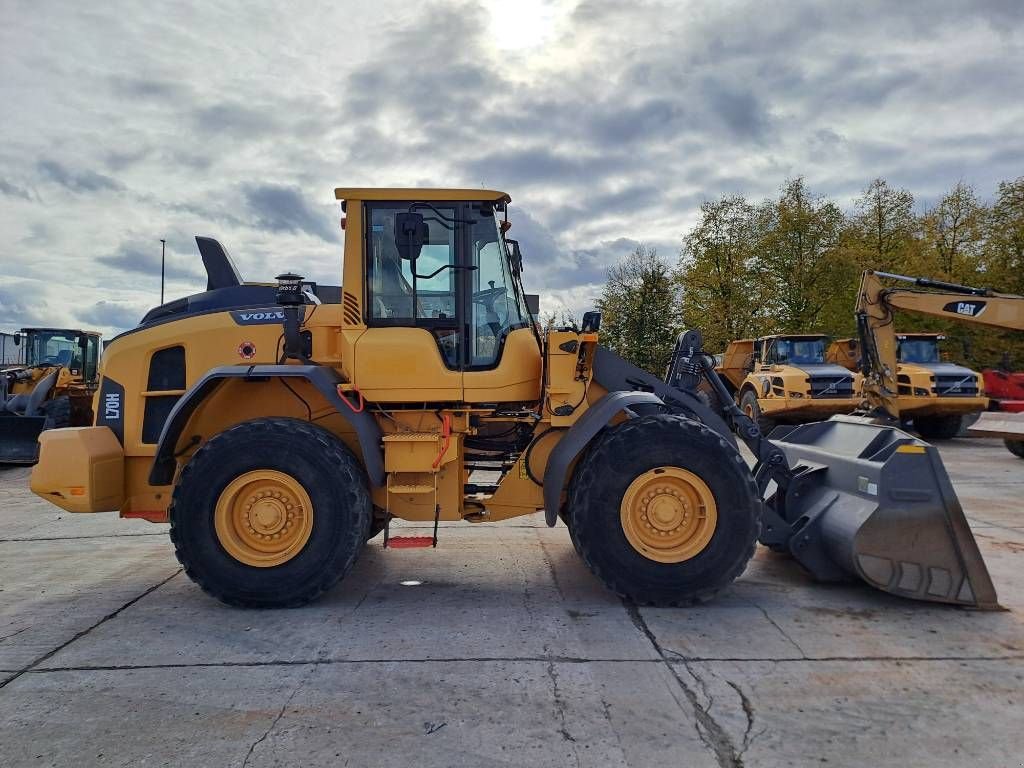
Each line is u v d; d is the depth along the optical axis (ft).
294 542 13.12
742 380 56.65
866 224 86.63
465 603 13.57
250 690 9.85
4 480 33.19
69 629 12.33
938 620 12.36
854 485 13.87
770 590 14.11
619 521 12.94
